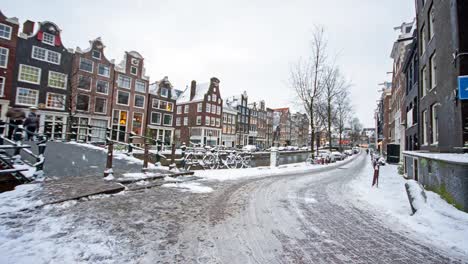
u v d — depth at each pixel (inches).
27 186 222.5
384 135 1759.4
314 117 1031.6
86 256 113.5
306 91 895.7
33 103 934.4
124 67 1274.6
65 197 192.2
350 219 201.5
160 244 133.0
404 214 217.9
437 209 212.4
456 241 155.7
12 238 125.9
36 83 942.4
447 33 356.2
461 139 309.4
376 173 388.2
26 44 925.2
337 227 179.8
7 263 102.2
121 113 1250.0
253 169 581.0
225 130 2063.2
